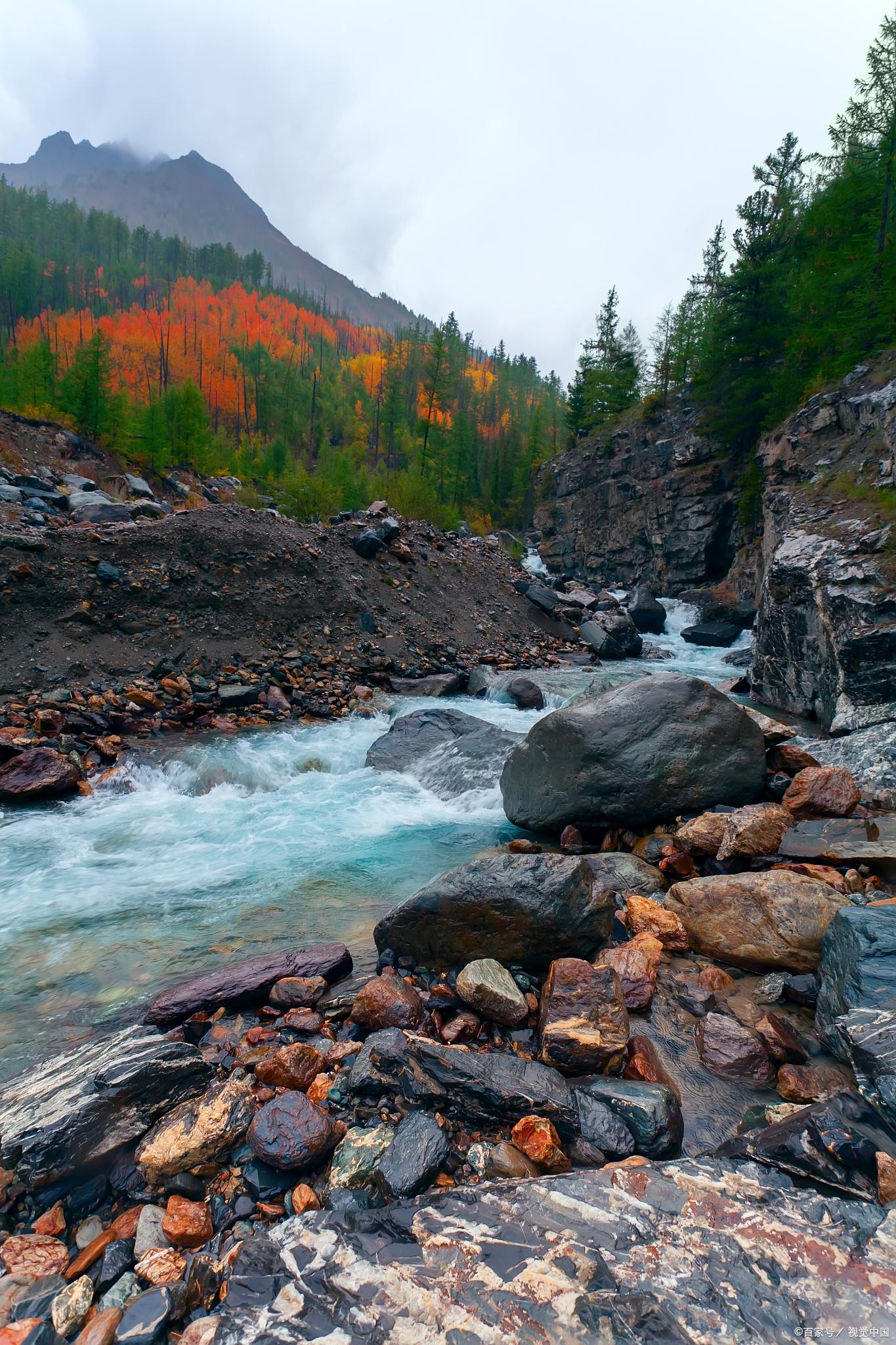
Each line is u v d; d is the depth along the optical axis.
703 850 6.59
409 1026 4.29
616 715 7.72
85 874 7.05
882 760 8.39
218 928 5.95
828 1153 2.92
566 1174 2.83
